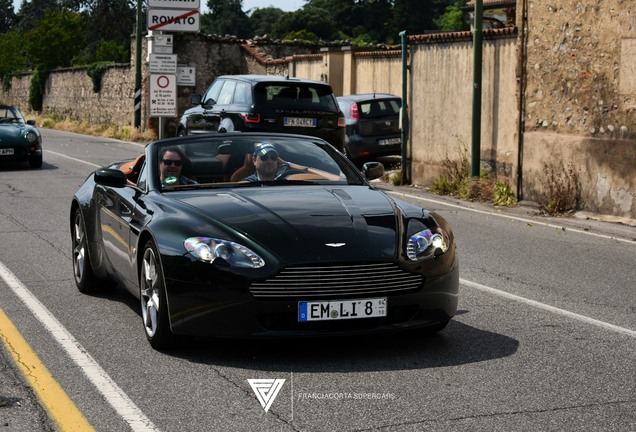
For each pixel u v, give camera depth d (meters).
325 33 110.00
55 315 7.26
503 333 6.76
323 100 17.92
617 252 10.79
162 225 6.23
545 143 14.62
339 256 5.80
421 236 6.16
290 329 5.81
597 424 4.75
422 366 5.84
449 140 17.12
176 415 4.89
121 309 7.50
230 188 7.04
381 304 5.88
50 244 10.70
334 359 6.00
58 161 22.78
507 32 15.45
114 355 6.09
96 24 89.25
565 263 9.99
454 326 6.98
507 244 11.26
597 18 13.59
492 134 15.96
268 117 17.34
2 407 5.01
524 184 15.13
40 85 51.75
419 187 17.80
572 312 7.55
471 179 15.92
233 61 35.06
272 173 7.25
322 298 5.77
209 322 5.82
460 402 5.11
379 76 24.64
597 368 5.82
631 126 13.17
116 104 39.72
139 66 34.81
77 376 5.61
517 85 15.13
